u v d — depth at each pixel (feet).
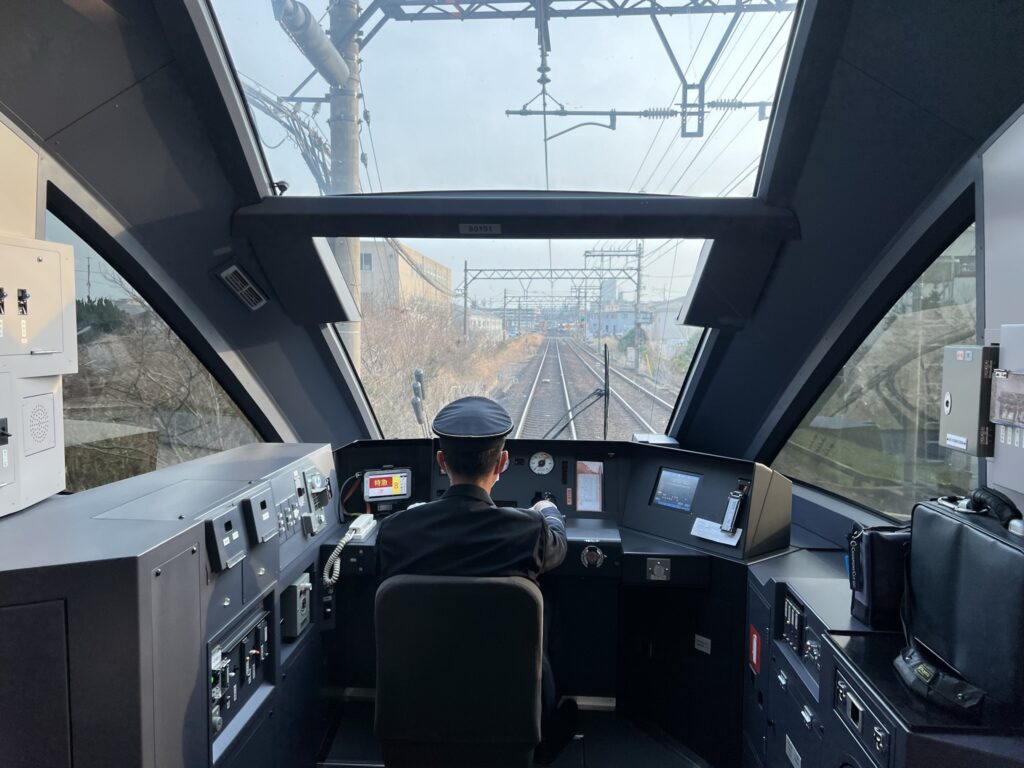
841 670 4.83
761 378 10.27
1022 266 5.24
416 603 5.00
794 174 7.84
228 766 5.14
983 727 3.81
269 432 10.87
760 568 7.38
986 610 3.95
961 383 5.45
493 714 5.16
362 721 9.15
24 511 5.08
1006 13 5.33
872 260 7.80
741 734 7.71
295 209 8.73
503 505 9.91
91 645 3.89
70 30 5.95
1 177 5.79
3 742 3.78
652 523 9.13
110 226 7.24
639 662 9.21
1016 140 5.40
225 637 5.33
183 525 4.72
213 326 9.14
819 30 6.45
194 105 7.48
